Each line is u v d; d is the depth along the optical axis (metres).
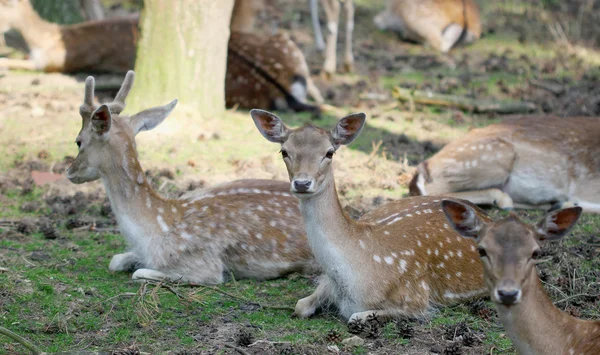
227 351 7.62
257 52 17.20
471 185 12.02
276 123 8.24
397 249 8.41
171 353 7.59
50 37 19.33
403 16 21.95
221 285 9.47
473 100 16.66
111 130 9.35
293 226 9.75
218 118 15.74
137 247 9.45
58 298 8.70
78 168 9.34
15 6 18.86
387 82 18.62
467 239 9.05
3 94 16.78
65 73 19.59
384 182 12.70
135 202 9.37
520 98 17.34
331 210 8.01
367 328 7.96
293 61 17.14
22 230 10.77
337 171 13.24
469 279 8.88
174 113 15.02
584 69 19.48
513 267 6.15
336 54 20.88
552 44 21.70
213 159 13.71
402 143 14.80
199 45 15.18
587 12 24.56
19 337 7.28
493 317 8.50
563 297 8.95
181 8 14.98
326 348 7.70
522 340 6.48
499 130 12.20
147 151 13.99
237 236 9.55
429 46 21.69
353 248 8.11
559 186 12.00
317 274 9.73
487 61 20.03
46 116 15.56
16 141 14.16
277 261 9.63
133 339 7.91
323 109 16.75
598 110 16.30
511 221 6.45
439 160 12.06
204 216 9.55
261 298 9.06
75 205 11.77
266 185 10.14
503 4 25.52
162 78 15.17
